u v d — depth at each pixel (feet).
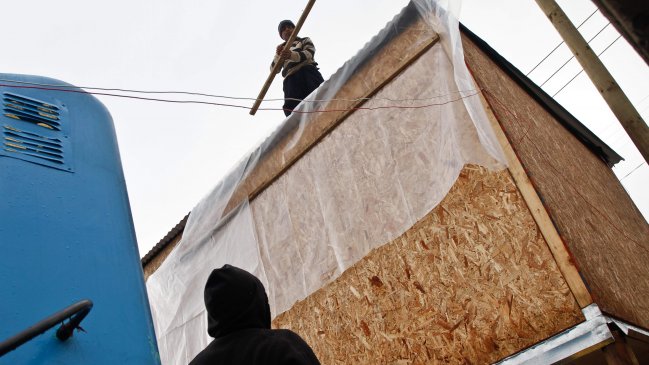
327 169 18.04
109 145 8.63
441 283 14.33
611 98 13.21
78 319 5.84
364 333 15.60
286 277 18.25
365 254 16.17
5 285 6.00
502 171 14.14
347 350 15.87
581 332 11.65
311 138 18.90
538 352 12.09
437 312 14.15
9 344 4.96
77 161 7.87
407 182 15.62
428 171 15.19
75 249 6.86
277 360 5.87
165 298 21.74
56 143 7.81
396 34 17.39
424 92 16.02
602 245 15.94
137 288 7.13
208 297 6.89
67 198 7.29
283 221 19.04
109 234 7.39
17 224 6.57
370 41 17.71
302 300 17.54
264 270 19.01
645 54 3.67
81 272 6.71
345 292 16.46
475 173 14.64
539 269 12.74
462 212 14.53
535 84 21.18
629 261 17.79
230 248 20.38
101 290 6.72
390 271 15.51
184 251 21.72
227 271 6.93
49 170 7.40
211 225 21.03
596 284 12.81
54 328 5.98
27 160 7.28
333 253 17.06
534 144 16.85
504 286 13.16
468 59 16.62
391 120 16.61
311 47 24.54
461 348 13.46
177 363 20.47
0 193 6.69
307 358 6.06
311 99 18.84
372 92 17.35
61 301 6.29
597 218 17.85
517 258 13.17
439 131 15.21
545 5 15.03
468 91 13.73
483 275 13.61
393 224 15.65
